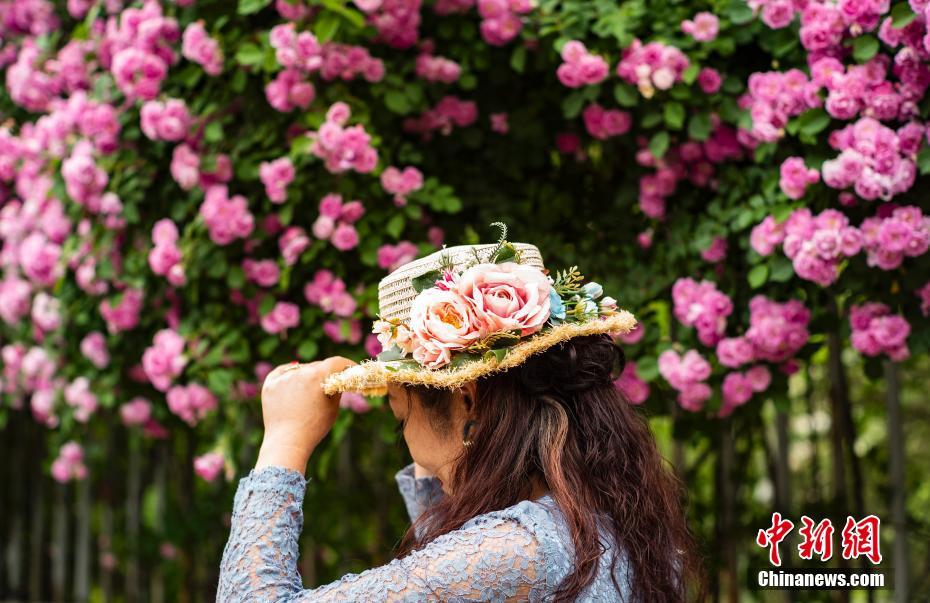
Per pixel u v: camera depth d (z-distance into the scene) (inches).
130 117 114.7
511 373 60.9
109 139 114.6
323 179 109.0
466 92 116.6
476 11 111.9
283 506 59.1
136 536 158.9
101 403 130.0
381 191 109.2
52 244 127.4
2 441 177.6
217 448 117.0
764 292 102.3
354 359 112.0
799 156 99.0
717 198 105.0
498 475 59.0
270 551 57.4
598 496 59.5
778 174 99.3
